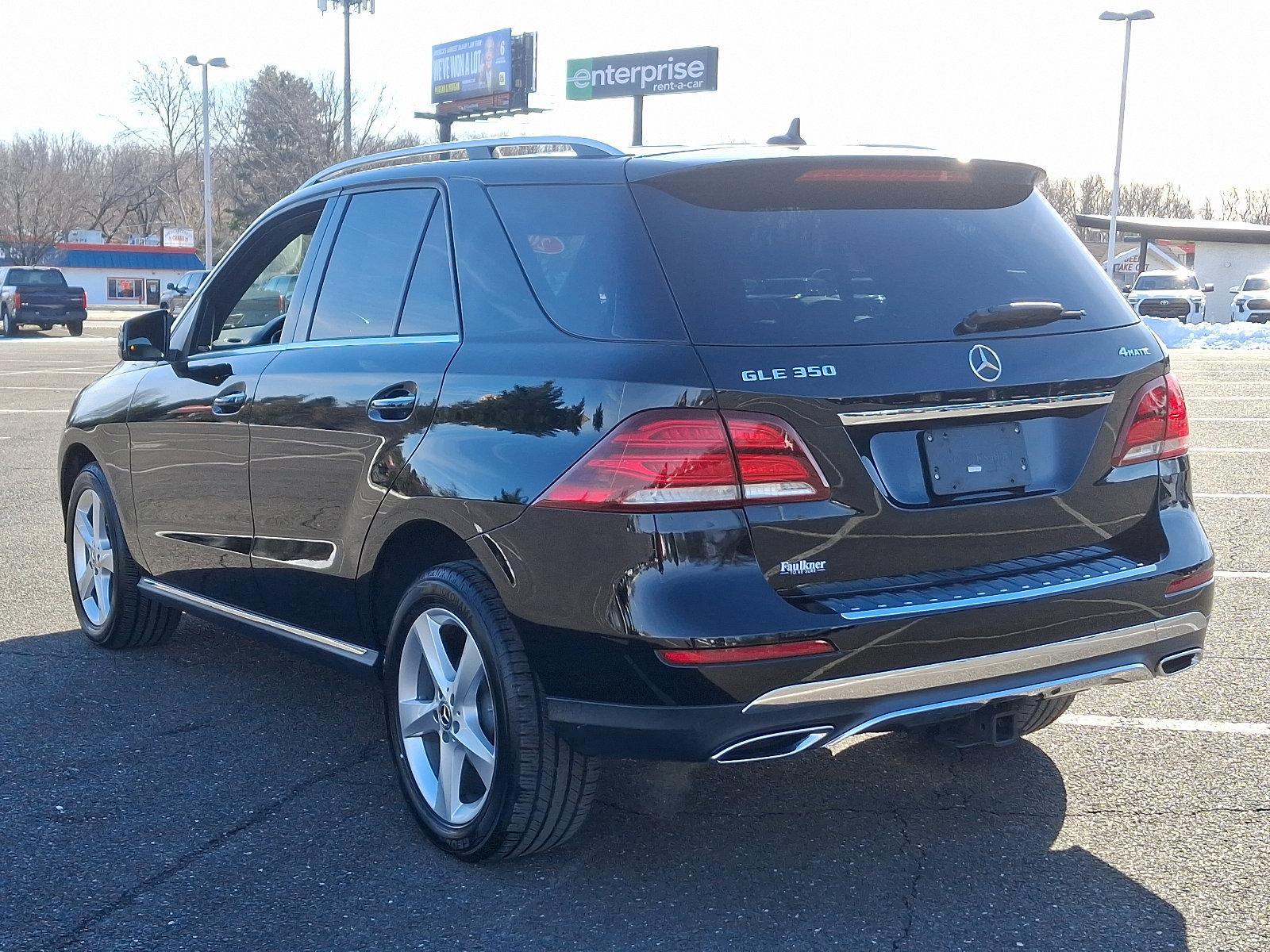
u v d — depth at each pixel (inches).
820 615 117.9
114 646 219.3
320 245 173.2
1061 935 122.9
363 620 155.9
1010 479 129.3
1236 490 358.6
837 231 132.6
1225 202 4296.3
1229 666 205.0
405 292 154.3
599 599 119.6
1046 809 152.0
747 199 132.3
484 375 135.2
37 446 474.6
